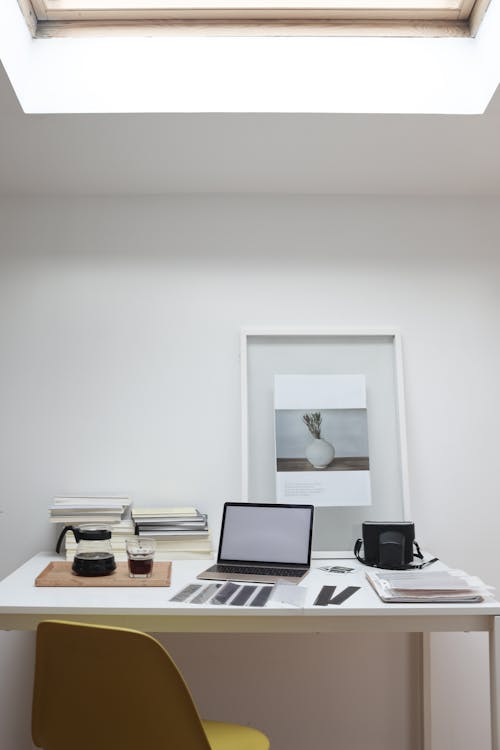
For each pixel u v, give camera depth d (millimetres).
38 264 2717
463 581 2018
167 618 1858
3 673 2539
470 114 2205
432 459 2686
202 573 2180
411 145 2406
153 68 2184
